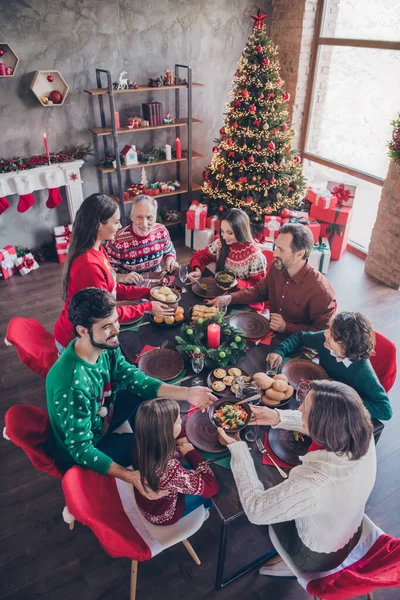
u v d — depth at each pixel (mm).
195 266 2879
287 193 4492
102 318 1481
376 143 4484
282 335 2275
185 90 4871
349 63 4484
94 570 2012
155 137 4902
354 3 4273
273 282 2467
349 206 4539
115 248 2742
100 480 1587
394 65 4078
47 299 4047
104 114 4430
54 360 2127
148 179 5086
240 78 4156
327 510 1327
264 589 1945
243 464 1493
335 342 1758
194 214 4691
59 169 4258
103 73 4320
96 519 1385
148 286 2582
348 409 1248
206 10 4598
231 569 1996
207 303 2459
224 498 1479
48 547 2102
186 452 1585
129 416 2035
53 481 2420
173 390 1842
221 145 4402
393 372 1983
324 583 1422
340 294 4137
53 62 4055
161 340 2215
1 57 3836
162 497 1560
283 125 4191
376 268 4367
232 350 2066
